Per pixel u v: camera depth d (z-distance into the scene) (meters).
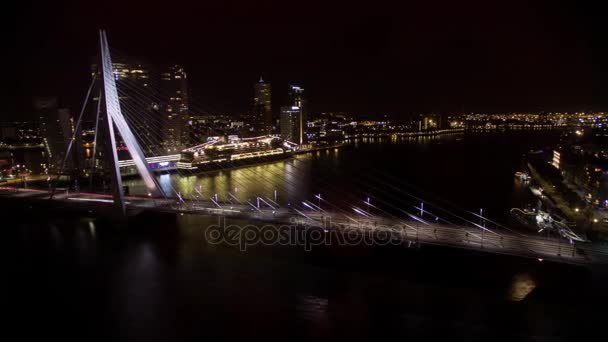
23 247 52.94
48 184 109.12
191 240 54.69
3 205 70.19
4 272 44.91
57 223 63.50
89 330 33.50
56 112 143.25
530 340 30.33
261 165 165.50
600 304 35.03
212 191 107.44
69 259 48.50
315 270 43.88
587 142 140.50
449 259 45.53
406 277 41.66
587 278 39.31
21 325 34.53
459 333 31.72
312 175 135.88
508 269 42.62
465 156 182.50
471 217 81.19
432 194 102.75
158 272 44.09
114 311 36.28
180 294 38.81
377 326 32.59
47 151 147.62
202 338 31.67
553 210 81.62
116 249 51.94
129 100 183.12
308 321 33.75
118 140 160.75
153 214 65.31
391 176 131.00
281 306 36.12
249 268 44.75
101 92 58.44
